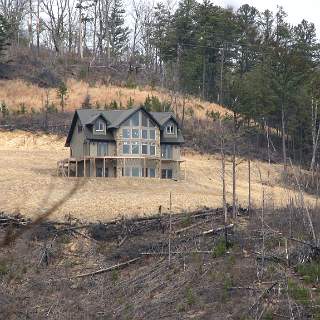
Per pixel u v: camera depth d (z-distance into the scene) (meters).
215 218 50.31
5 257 42.59
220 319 35.34
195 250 44.03
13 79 100.06
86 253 45.25
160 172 70.69
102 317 37.44
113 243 46.47
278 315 34.31
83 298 39.78
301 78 88.50
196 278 40.22
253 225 46.78
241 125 84.88
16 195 55.38
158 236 47.25
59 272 42.75
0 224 44.53
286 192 69.00
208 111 97.62
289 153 89.44
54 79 102.81
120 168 68.69
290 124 89.31
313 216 46.31
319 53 103.69
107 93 98.38
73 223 47.84
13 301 38.66
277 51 91.81
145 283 41.00
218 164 81.69
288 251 41.28
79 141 71.69
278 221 46.44
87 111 72.12
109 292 40.41
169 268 42.28
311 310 34.25
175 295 38.75
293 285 36.38
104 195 57.00
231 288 37.97
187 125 92.00
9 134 84.12
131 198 56.44
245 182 75.38
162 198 57.16
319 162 87.12
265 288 37.16
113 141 69.50
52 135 85.12
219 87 112.62
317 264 38.97
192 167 78.44
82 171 70.06
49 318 37.34
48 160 75.81
